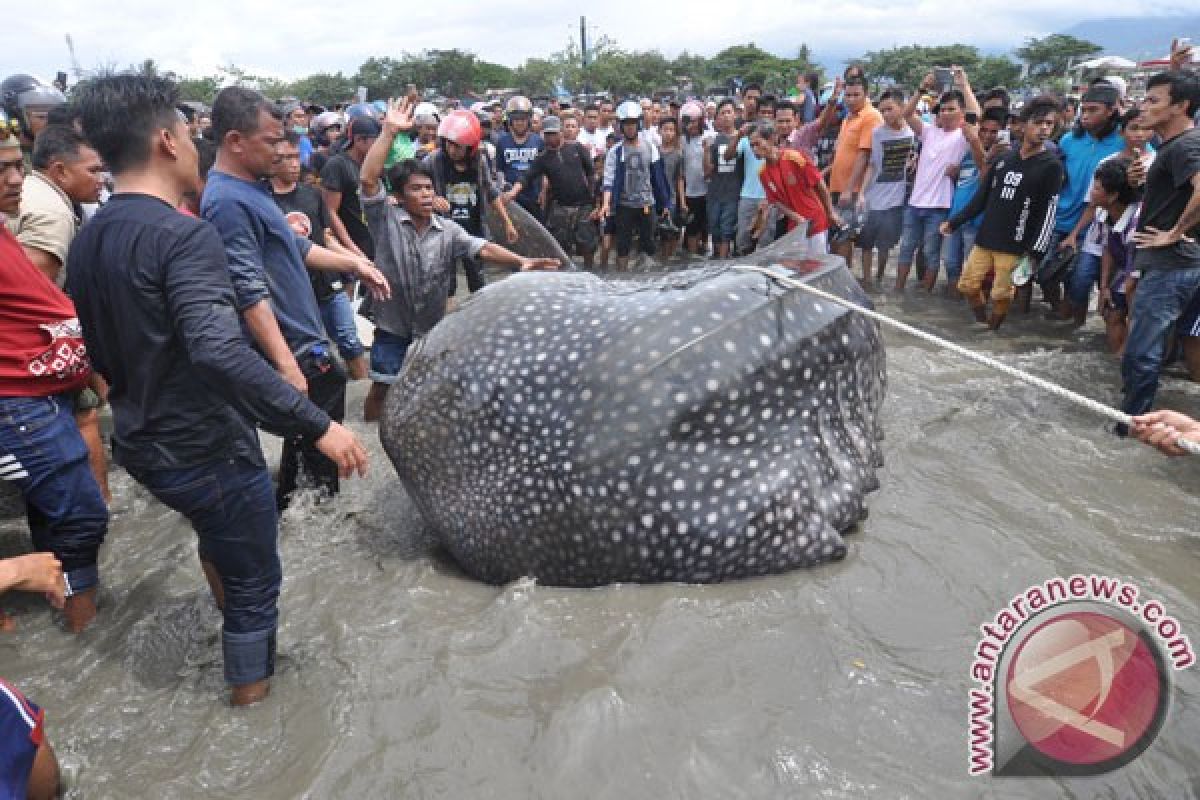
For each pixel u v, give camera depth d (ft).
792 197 23.43
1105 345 20.85
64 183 12.21
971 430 14.82
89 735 8.27
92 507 10.31
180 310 7.20
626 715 7.72
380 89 303.07
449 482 10.68
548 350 10.20
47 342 9.95
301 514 12.77
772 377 10.07
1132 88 66.44
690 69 324.19
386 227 14.87
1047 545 10.77
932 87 32.91
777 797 6.89
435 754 7.53
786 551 9.89
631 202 30.94
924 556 10.36
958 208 25.67
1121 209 18.90
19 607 10.79
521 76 291.38
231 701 8.62
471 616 9.72
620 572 9.72
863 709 7.80
